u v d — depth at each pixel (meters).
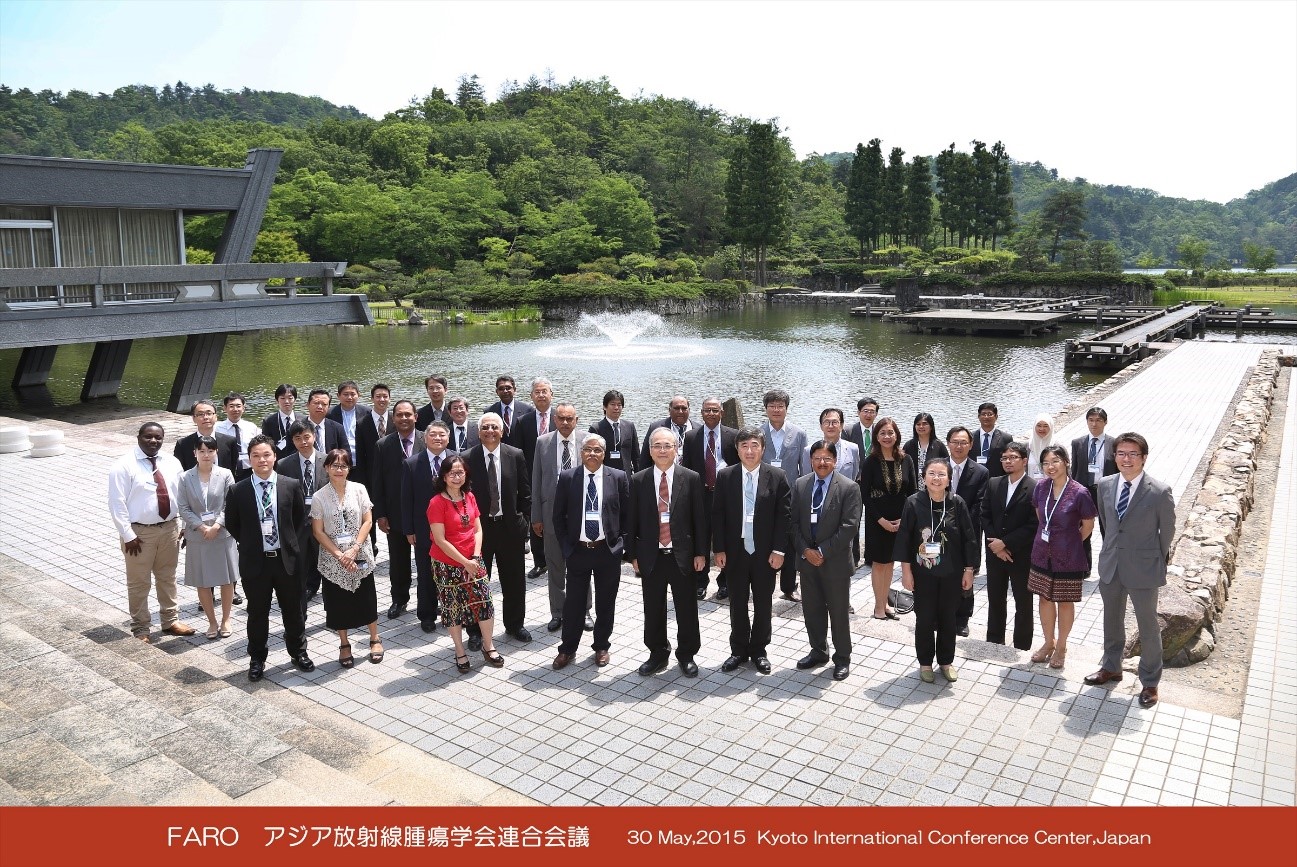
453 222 74.69
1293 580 9.10
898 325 52.62
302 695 6.21
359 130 98.88
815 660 6.60
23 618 6.87
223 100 194.38
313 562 8.24
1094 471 8.95
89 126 154.75
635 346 39.09
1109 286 69.62
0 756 4.63
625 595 8.33
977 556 6.23
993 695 6.13
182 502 7.05
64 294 20.98
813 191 121.69
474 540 6.62
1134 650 6.86
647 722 5.74
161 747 4.88
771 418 8.50
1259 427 16.12
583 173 94.38
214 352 23.64
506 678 6.48
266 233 64.19
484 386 27.72
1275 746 5.43
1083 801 4.78
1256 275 92.44
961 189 92.25
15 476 12.66
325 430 8.70
